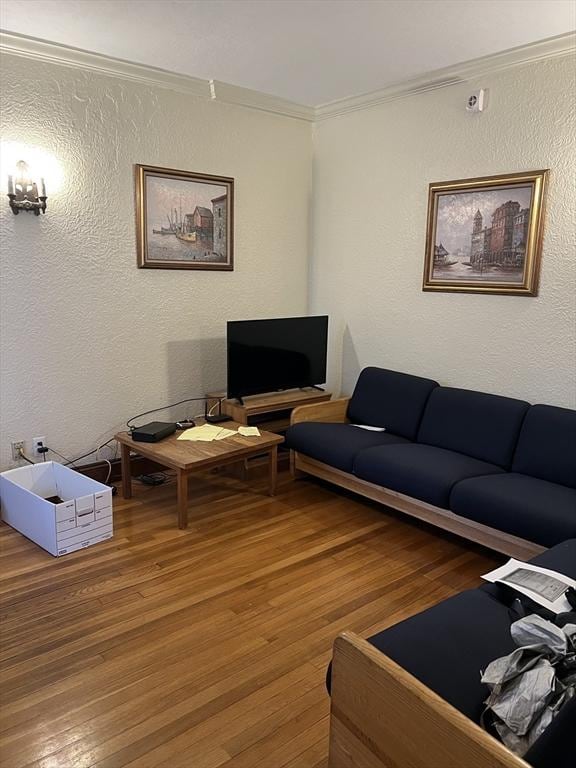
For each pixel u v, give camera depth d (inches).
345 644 53.1
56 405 135.4
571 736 39.8
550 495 103.3
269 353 154.8
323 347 166.7
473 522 111.0
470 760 42.2
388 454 125.1
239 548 114.2
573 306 121.4
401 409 145.0
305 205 177.3
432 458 122.6
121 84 134.4
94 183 133.6
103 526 115.3
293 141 170.4
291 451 153.8
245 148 159.8
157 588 99.0
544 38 115.4
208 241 156.0
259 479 153.3
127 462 135.4
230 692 74.8
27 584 99.3
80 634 86.0
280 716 71.0
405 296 154.9
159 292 149.0
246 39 117.7
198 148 150.2
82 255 134.3
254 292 169.2
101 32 114.7
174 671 78.5
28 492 112.8
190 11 105.0
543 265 125.0
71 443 139.2
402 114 149.0
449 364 146.4
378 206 158.6
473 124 134.1
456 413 133.0
